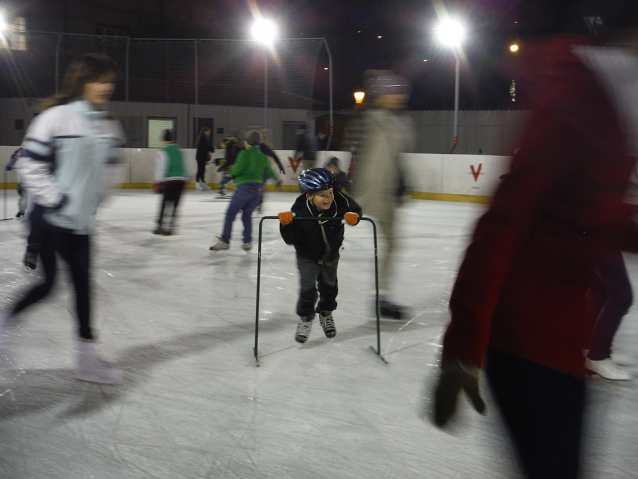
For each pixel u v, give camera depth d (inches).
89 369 130.6
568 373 51.3
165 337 165.6
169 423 112.0
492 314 52.1
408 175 189.0
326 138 687.7
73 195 118.3
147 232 369.7
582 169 47.4
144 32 1075.9
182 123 786.2
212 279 241.0
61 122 116.3
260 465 96.7
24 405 118.7
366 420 114.3
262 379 135.6
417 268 269.1
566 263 50.5
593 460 96.0
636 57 47.1
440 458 99.4
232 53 768.9
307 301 155.7
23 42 750.5
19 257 279.3
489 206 50.0
